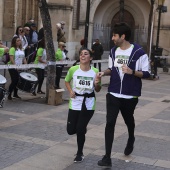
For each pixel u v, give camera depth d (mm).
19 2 19000
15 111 9086
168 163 5828
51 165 5496
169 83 17844
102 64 24469
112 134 5438
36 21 21031
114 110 5453
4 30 18359
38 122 8117
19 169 5262
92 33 28516
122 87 5484
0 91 7316
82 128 5570
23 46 13562
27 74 10750
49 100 10203
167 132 7902
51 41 10289
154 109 10578
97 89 5641
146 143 6934
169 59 26922
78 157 5645
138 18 29844
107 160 5418
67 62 12797
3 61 11320
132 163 5738
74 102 5664
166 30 27312
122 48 5582
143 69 5551
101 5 29625
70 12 23453
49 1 23219
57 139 6859
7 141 6555
